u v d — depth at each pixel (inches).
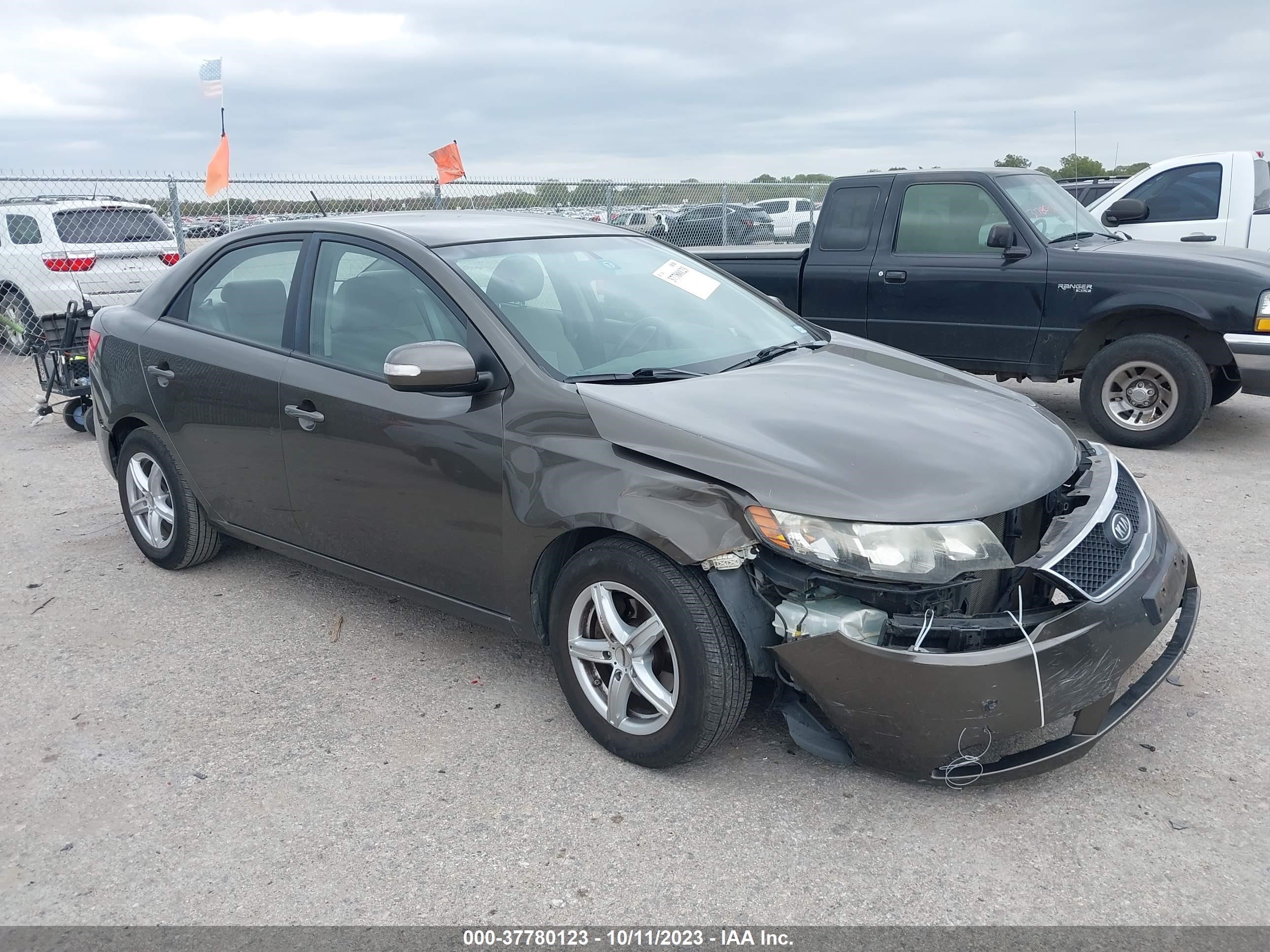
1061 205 290.4
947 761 106.0
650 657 119.4
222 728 136.0
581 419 121.9
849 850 107.6
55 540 213.9
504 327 133.0
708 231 616.1
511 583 130.5
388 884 104.4
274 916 100.3
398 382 123.7
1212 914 96.6
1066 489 125.0
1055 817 111.9
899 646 105.3
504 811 115.9
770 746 127.4
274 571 192.4
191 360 167.9
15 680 150.9
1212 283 248.1
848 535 105.2
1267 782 117.0
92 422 256.8
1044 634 104.6
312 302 154.7
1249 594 170.4
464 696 142.9
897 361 154.8
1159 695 137.1
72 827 115.4
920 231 288.0
